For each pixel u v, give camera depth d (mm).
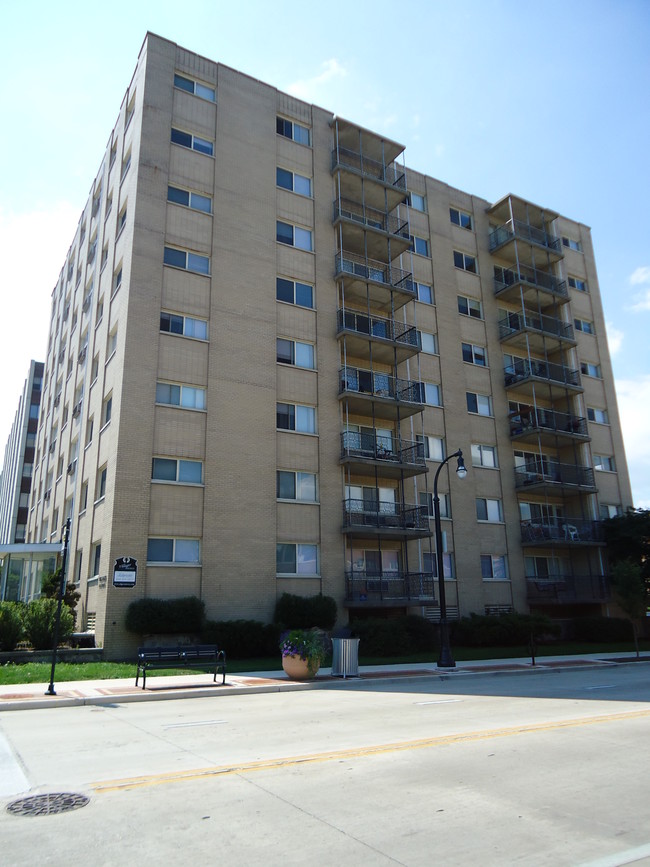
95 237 33938
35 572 31359
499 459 33781
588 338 40469
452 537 30641
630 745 8578
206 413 24438
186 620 21203
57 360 41469
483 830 5246
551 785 6594
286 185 29766
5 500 75312
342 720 10906
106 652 20469
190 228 26109
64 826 5312
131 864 4539
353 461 26812
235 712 12070
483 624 27859
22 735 9602
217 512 23703
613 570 27531
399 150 33625
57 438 37219
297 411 27016
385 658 23250
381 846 4879
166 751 8258
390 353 30344
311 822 5410
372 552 28078
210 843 4926
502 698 14133
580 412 37938
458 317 34688
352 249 31828
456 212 37031
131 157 27094
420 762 7570
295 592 24875
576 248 42594
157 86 26906
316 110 31797
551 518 34844
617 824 5402
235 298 26406
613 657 25203
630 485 38938
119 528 21688
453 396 32969
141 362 23531
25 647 20859
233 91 29125
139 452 22688
